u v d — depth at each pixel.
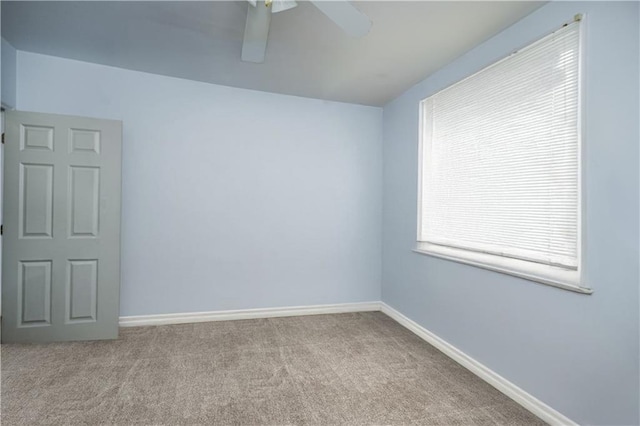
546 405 1.87
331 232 3.73
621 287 1.54
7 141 2.61
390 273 3.66
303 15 2.10
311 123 3.65
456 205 2.70
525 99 2.08
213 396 2.03
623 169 1.54
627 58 1.53
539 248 1.97
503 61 2.25
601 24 1.63
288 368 2.40
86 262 2.80
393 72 2.95
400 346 2.84
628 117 1.52
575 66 1.78
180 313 3.26
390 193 3.69
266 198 3.50
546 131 1.94
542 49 1.97
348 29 1.70
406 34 2.30
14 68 2.72
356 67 2.86
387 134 3.77
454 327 2.63
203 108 3.29
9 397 1.97
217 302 3.37
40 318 2.71
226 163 3.37
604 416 1.60
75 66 2.91
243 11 2.12
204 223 3.31
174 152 3.21
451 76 2.74
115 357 2.51
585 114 1.70
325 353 2.67
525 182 2.07
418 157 3.16
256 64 2.86
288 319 3.47
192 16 2.19
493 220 2.32
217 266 3.36
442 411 1.93
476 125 2.49
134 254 3.12
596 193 1.64
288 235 3.58
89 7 2.12
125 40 2.53
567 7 1.80
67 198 2.74
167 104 3.18
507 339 2.14
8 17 2.24
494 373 2.22
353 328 3.24
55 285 2.73
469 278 2.48
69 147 2.74
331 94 3.52
